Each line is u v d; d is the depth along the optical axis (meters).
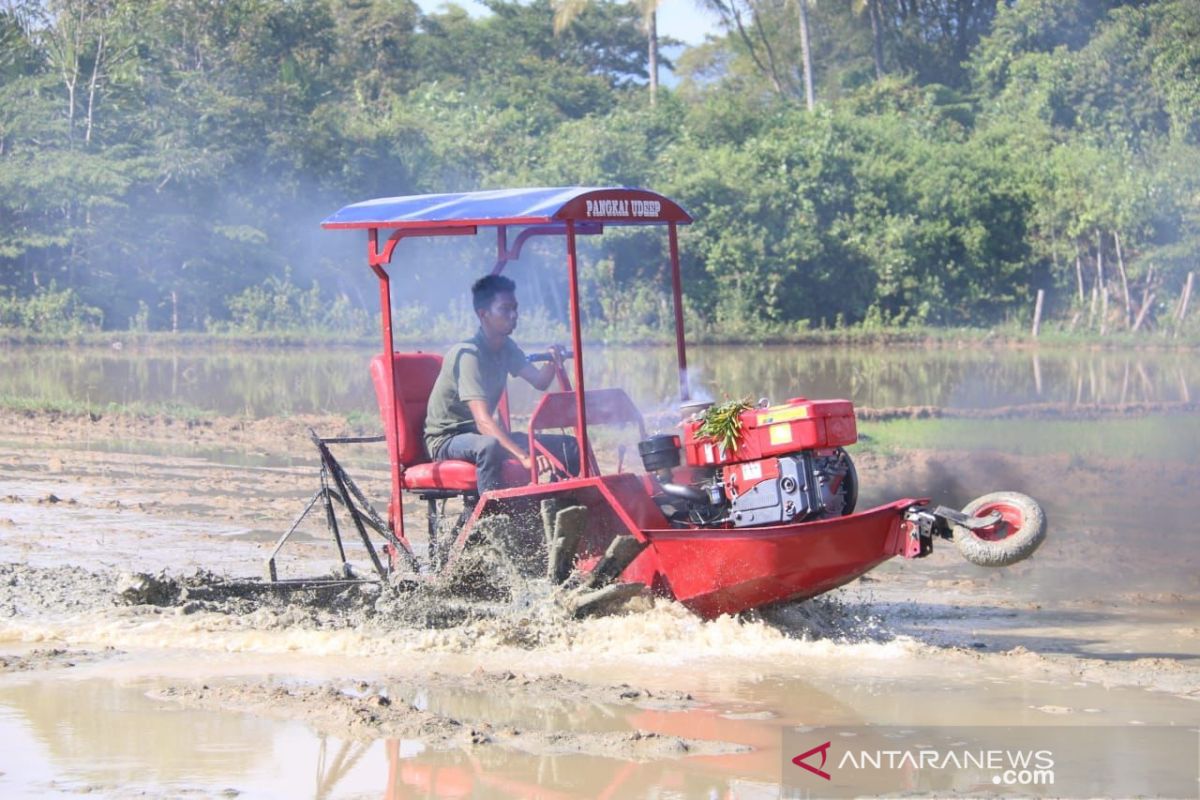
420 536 24.84
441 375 18.98
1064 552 24.08
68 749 12.73
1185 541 25.03
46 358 63.78
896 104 117.19
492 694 14.85
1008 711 14.27
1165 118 106.31
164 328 82.25
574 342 17.22
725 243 87.62
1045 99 107.44
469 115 98.50
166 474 31.44
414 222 17.98
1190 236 86.75
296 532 25.11
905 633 18.23
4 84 87.06
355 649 16.80
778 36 143.88
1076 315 88.31
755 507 17.19
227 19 90.12
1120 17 111.31
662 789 11.88
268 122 87.25
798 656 16.62
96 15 86.75
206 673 15.59
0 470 31.25
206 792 11.63
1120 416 43.50
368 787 11.86
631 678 15.60
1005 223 94.50
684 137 97.69
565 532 17.23
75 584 19.97
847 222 91.56
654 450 17.69
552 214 16.72
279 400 47.38
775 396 49.69
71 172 79.44
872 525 16.61
